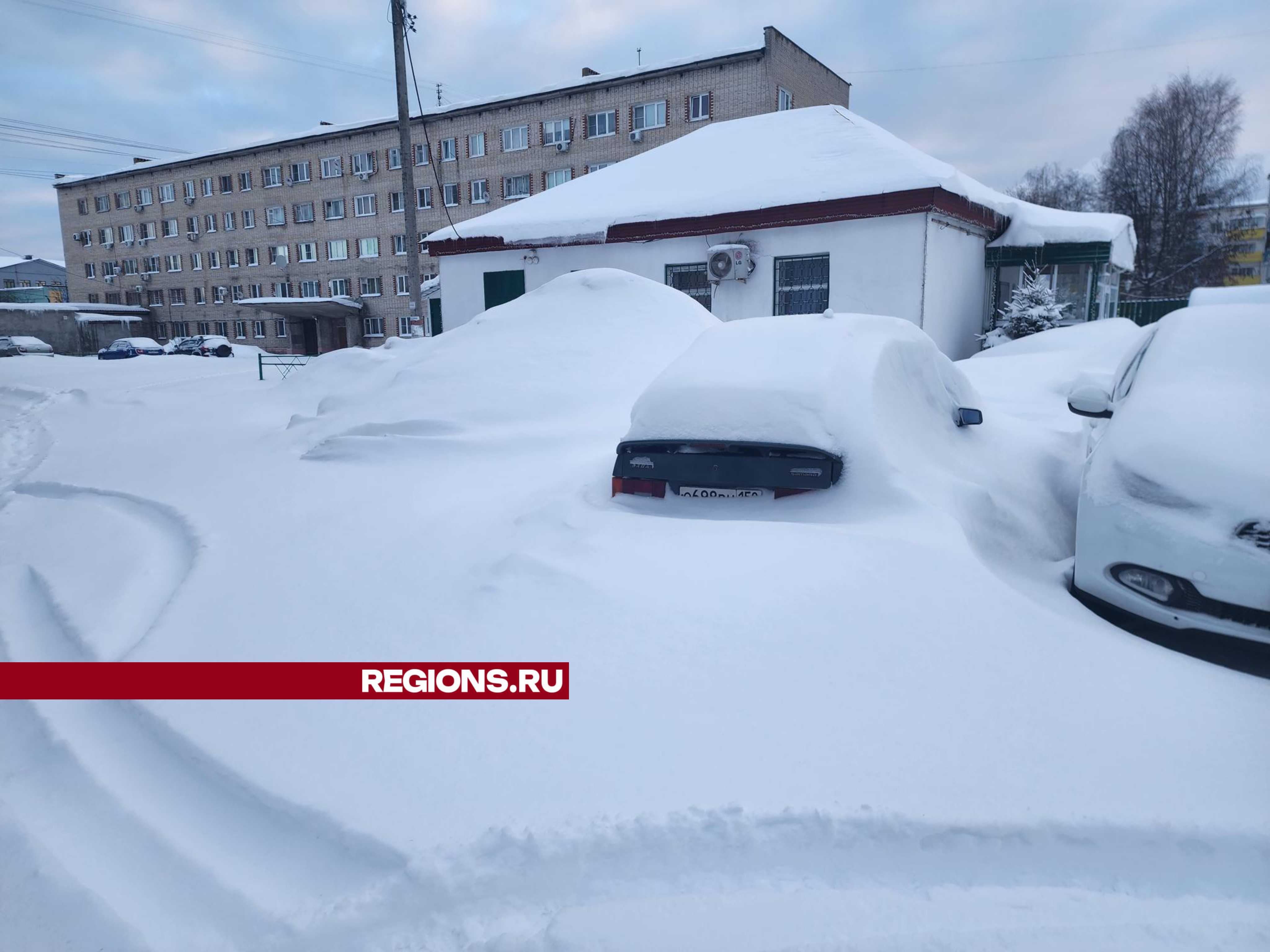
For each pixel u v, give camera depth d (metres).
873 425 3.82
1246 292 6.27
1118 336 11.70
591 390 6.78
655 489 3.97
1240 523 2.98
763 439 3.77
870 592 2.90
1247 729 2.24
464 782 2.18
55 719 2.83
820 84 37.97
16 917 1.94
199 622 3.46
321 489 5.70
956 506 3.60
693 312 8.22
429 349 8.16
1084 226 15.09
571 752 2.25
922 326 12.91
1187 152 34.12
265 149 47.97
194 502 5.71
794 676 2.50
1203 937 1.66
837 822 1.93
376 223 45.31
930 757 2.13
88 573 4.50
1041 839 1.87
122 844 2.18
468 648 2.91
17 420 12.47
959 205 13.27
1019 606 2.86
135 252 55.75
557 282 8.41
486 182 41.94
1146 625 3.18
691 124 36.00
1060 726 2.25
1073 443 5.66
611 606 2.97
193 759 2.45
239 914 1.90
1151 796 1.97
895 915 1.75
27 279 86.75
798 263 14.06
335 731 2.49
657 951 1.68
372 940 1.79
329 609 3.49
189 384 15.66
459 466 5.80
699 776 2.11
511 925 1.79
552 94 39.16
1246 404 3.62
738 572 3.08
